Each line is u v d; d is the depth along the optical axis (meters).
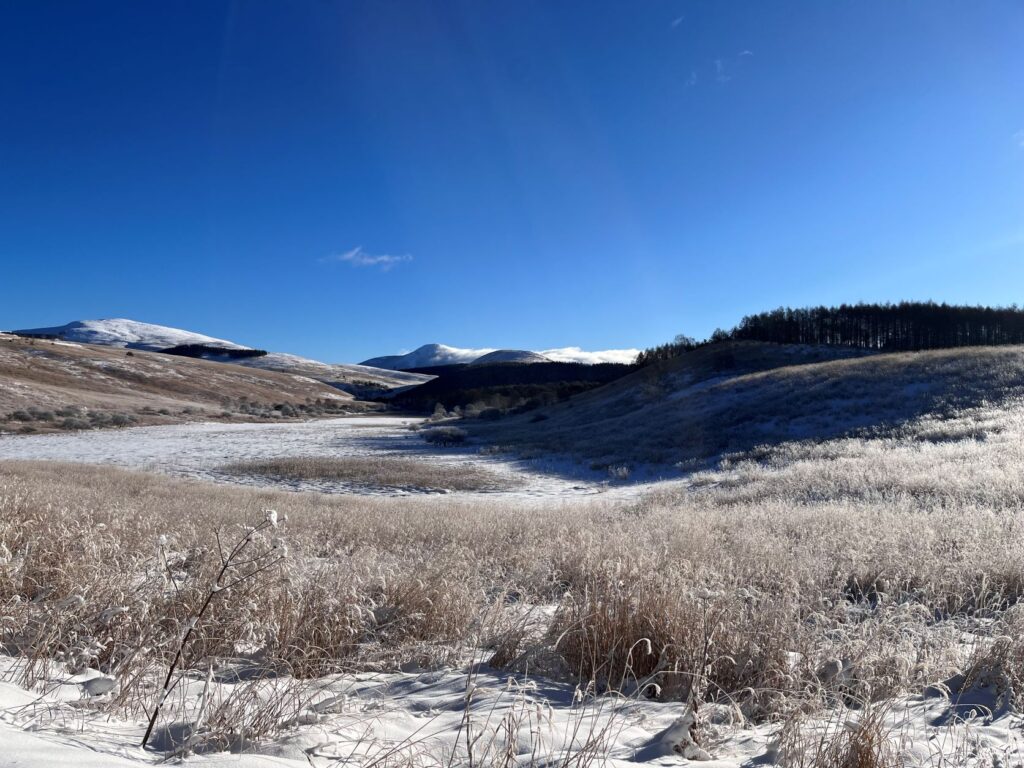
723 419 33.75
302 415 86.94
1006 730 2.92
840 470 16.92
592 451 32.97
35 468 21.36
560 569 6.77
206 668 3.50
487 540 9.03
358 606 4.00
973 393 28.41
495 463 33.38
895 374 33.94
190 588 3.95
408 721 2.85
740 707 3.21
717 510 12.75
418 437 49.16
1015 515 9.04
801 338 63.91
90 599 3.70
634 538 8.05
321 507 14.33
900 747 2.60
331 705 2.84
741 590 4.68
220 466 30.98
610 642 3.78
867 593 5.96
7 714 2.38
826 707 3.11
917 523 8.34
